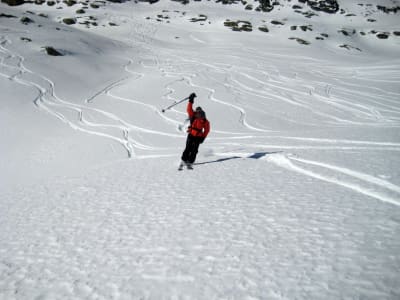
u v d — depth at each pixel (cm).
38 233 623
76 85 3600
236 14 10631
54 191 957
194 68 4766
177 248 479
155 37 8075
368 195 591
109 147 1934
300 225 498
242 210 590
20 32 5178
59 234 602
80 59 4522
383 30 9212
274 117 2534
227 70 4631
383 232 440
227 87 3647
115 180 978
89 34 6544
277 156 990
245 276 387
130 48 6334
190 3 12000
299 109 2780
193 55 5928
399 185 603
